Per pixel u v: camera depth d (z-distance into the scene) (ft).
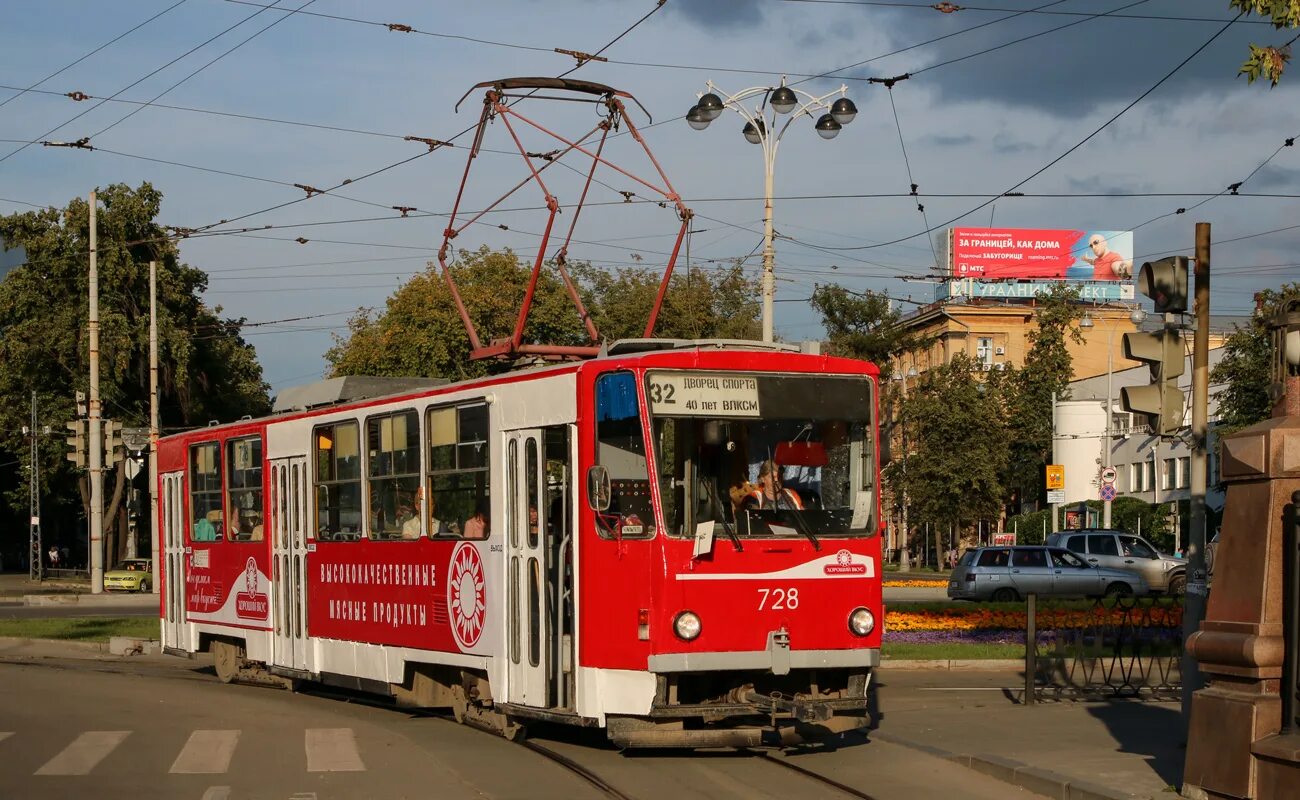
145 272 174.29
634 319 136.36
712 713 37.63
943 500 170.71
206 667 72.64
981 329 246.68
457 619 45.37
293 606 56.49
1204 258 42.37
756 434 39.14
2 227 177.17
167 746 42.32
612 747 42.86
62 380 182.70
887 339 192.65
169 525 69.41
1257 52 35.24
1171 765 36.55
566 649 40.09
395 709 52.80
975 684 59.41
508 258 140.26
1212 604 31.04
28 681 61.82
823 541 39.22
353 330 154.92
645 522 37.86
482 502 44.19
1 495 259.19
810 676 40.01
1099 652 58.44
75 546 282.77
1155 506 171.53
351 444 52.54
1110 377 201.77
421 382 56.18
